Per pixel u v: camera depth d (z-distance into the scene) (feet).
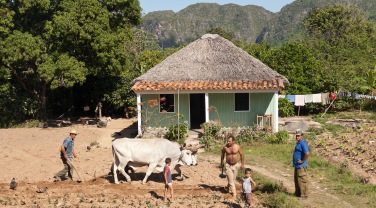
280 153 63.10
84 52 91.56
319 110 106.11
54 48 91.66
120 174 48.29
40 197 41.11
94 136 81.10
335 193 43.32
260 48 121.49
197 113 88.69
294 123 82.84
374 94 111.45
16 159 59.72
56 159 60.13
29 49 85.92
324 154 61.05
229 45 85.35
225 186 43.65
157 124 82.12
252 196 41.98
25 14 92.58
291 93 102.32
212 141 70.18
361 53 124.88
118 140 45.39
